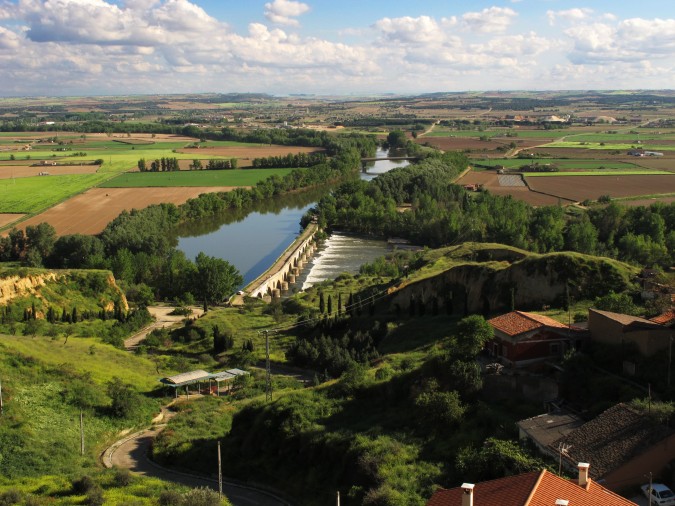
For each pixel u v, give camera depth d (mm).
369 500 58750
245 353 122625
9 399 86125
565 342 79250
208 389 110125
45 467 73188
